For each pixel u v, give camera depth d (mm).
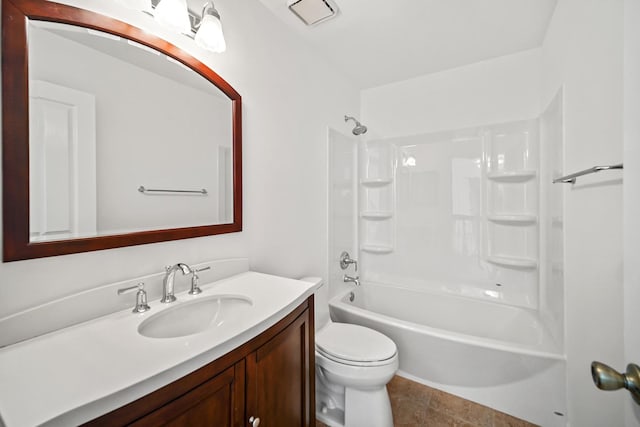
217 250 1268
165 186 1062
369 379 1325
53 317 761
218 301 1066
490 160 2139
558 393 1389
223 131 1279
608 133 981
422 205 2459
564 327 1382
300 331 1062
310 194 1953
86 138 846
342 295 2244
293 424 1009
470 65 2238
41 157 759
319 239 2062
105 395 483
